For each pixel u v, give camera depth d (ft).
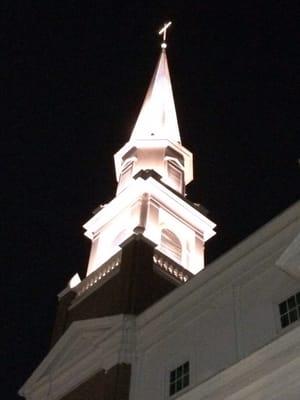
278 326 66.13
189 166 129.70
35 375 93.15
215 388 65.57
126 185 119.85
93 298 98.58
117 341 81.87
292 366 60.18
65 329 98.63
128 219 111.14
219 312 73.67
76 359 87.86
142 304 89.04
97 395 80.43
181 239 111.75
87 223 118.32
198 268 108.68
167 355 76.59
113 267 100.58
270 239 72.23
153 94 143.13
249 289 71.97
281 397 59.98
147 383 76.64
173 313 79.10
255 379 62.54
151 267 95.96
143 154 125.90
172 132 135.23
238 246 75.00
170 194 113.50
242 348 67.72
